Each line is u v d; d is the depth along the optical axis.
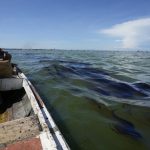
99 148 4.93
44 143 2.87
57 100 8.52
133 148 4.91
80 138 5.38
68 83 11.92
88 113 7.03
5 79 6.95
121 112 7.09
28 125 3.37
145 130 5.77
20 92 7.09
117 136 5.45
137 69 23.41
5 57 8.55
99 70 18.64
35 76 14.53
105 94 9.45
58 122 6.34
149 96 9.25
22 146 2.84
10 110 6.16
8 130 3.21
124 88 10.71
